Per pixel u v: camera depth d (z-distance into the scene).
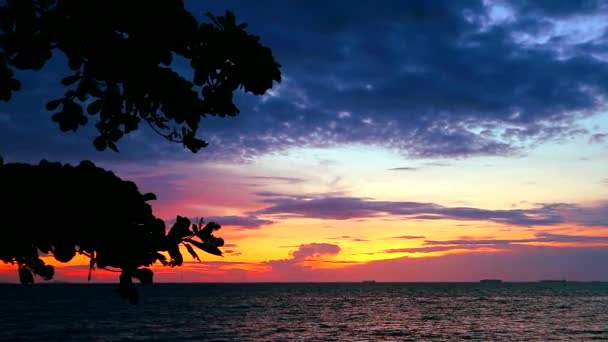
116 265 2.11
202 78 2.40
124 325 69.44
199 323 73.31
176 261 2.24
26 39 1.98
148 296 177.50
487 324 72.75
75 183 1.99
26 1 1.96
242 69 2.43
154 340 55.09
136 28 2.09
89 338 56.28
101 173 2.12
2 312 91.81
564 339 55.88
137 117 2.47
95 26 2.03
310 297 172.75
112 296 172.25
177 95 2.35
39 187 1.93
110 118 2.43
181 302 133.88
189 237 2.26
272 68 2.47
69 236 2.02
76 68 2.12
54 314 87.75
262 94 2.52
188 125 2.48
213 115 2.52
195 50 2.35
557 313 92.44
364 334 61.72
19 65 2.01
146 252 2.13
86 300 142.75
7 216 1.92
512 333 61.53
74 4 1.98
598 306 113.62
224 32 2.35
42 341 53.69
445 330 65.38
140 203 2.13
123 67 2.15
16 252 1.97
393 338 58.03
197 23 2.17
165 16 2.09
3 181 1.93
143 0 2.04
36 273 2.01
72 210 1.97
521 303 128.50
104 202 2.03
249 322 75.31
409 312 97.06
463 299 153.75
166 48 2.17
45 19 1.99
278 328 67.56
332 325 71.88
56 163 2.09
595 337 57.34
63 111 2.22
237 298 162.00
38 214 1.94
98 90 2.24
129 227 2.10
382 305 121.88
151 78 2.27
